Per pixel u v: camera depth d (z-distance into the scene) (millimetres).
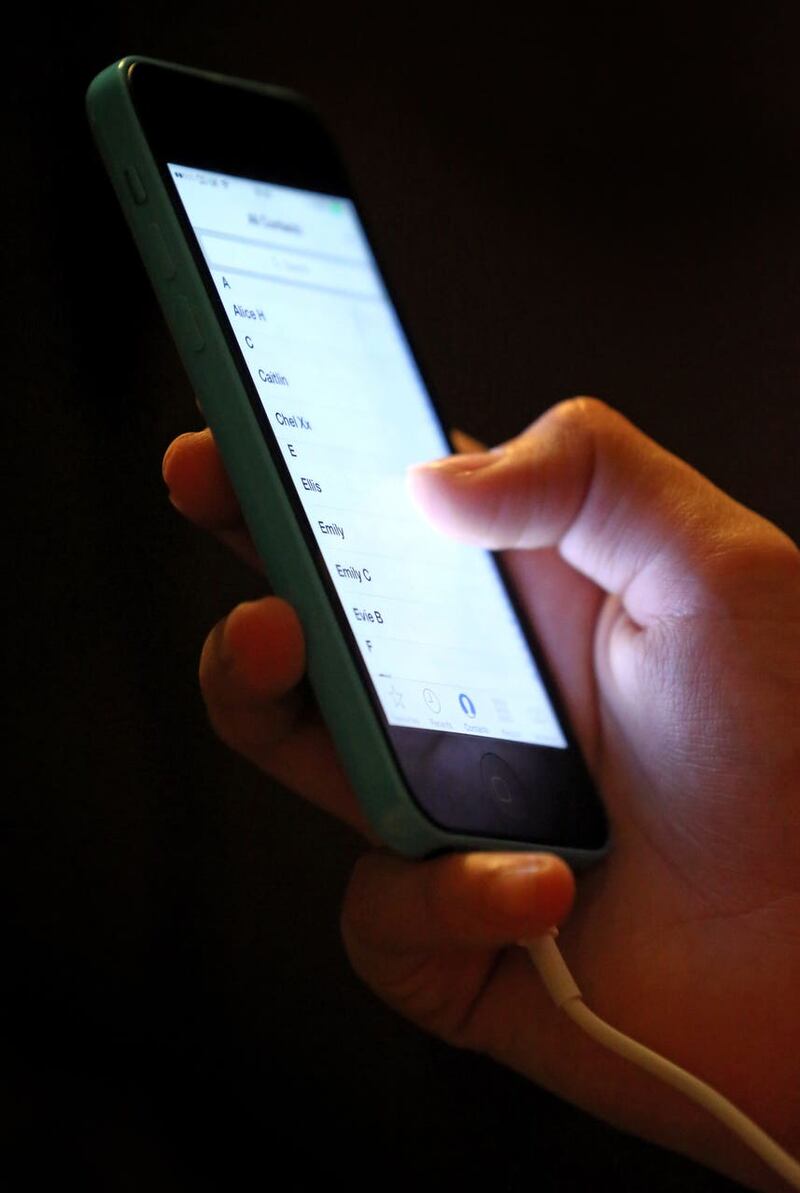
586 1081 709
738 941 700
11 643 1195
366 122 1454
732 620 730
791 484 1315
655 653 751
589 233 1429
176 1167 1003
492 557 765
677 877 722
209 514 719
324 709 628
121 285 1323
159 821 1150
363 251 791
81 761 1165
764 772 707
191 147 722
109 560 1231
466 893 600
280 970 1099
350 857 1144
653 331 1379
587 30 1529
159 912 1121
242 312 704
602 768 777
